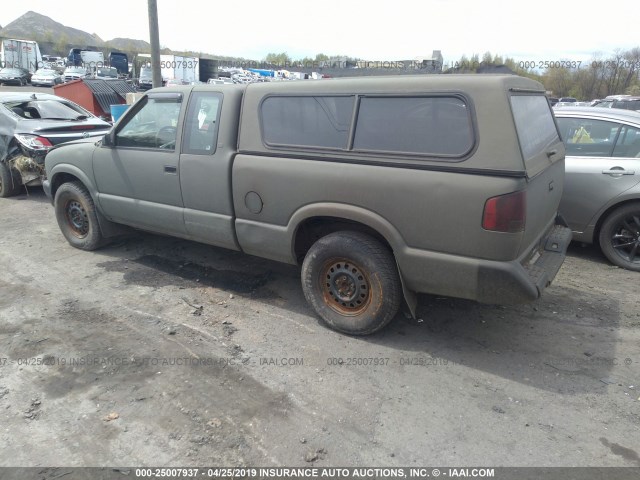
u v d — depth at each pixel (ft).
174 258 17.90
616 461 8.59
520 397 10.28
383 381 10.78
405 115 10.90
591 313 13.89
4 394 10.23
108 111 45.83
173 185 14.85
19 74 119.65
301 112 12.34
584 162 17.20
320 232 13.33
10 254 18.30
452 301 14.49
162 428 9.29
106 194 17.01
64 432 9.17
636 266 16.72
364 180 11.25
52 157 18.56
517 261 10.35
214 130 13.74
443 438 9.11
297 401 10.09
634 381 10.83
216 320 13.41
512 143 9.76
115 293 15.02
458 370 11.23
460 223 10.30
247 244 13.82
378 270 11.68
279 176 12.54
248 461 8.54
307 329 12.98
